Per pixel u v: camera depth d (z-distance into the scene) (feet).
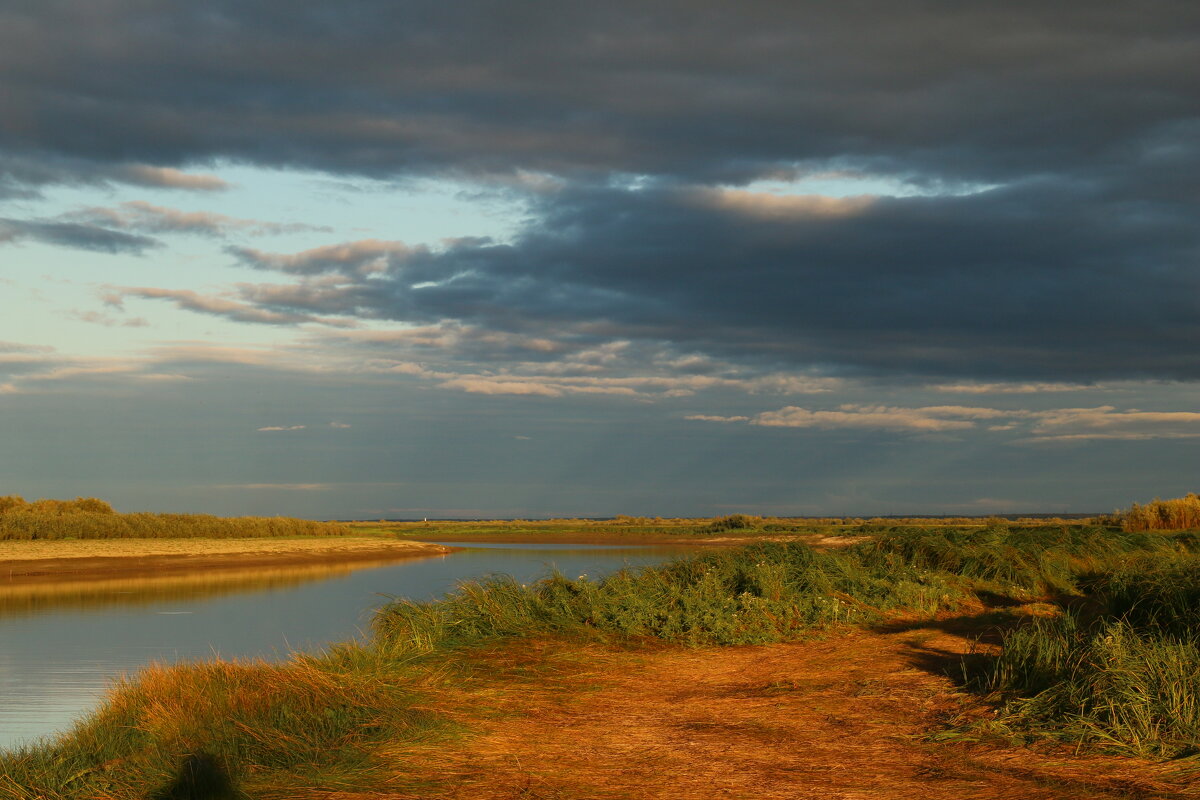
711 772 20.51
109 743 25.62
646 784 19.62
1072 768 19.92
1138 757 20.35
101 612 77.77
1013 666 27.04
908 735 23.36
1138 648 25.21
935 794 18.56
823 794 18.76
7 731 35.40
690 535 237.04
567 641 38.22
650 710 27.30
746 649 37.24
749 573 45.78
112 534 166.30
